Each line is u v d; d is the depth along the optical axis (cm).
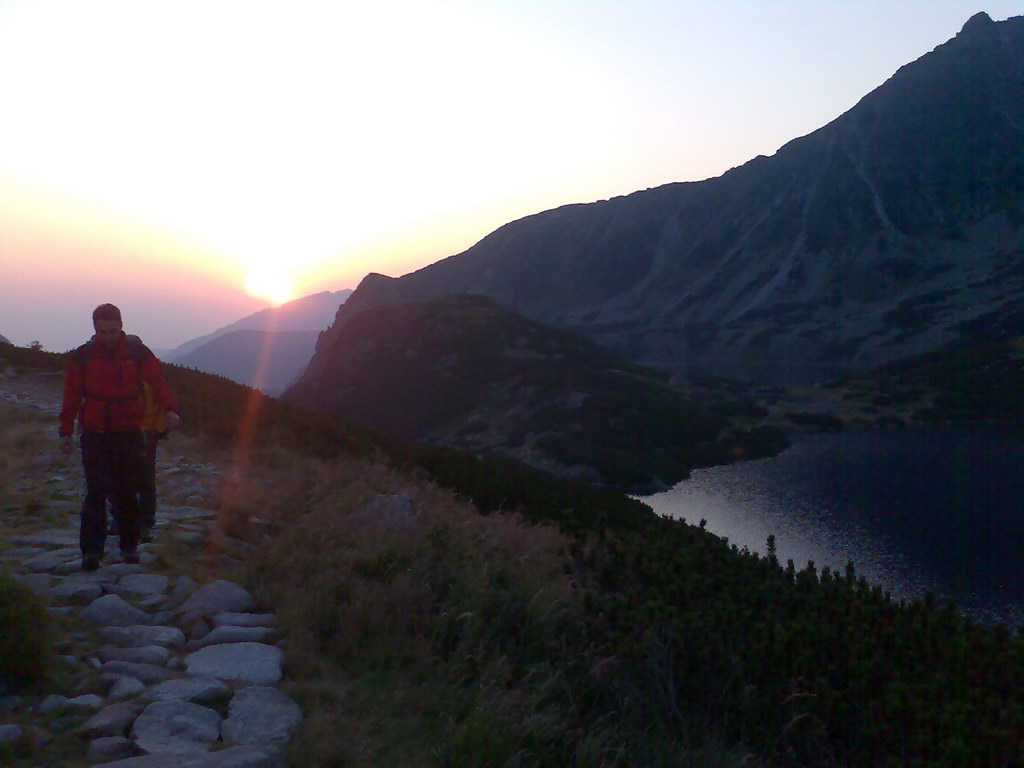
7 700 382
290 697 419
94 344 625
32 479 972
